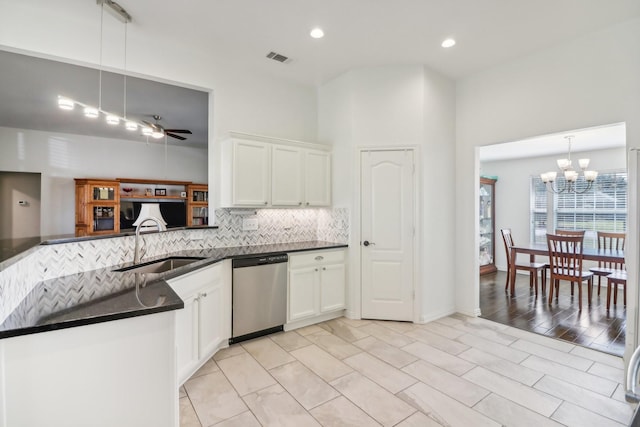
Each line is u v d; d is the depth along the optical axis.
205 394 2.22
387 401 2.14
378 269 3.69
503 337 3.20
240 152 3.28
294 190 3.68
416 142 3.62
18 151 5.75
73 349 1.32
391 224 3.66
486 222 6.62
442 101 3.84
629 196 2.38
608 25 2.82
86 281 1.95
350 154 3.76
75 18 2.72
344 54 3.39
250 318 3.06
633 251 2.35
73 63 2.83
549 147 5.43
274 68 3.71
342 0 2.51
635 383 1.02
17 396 1.24
